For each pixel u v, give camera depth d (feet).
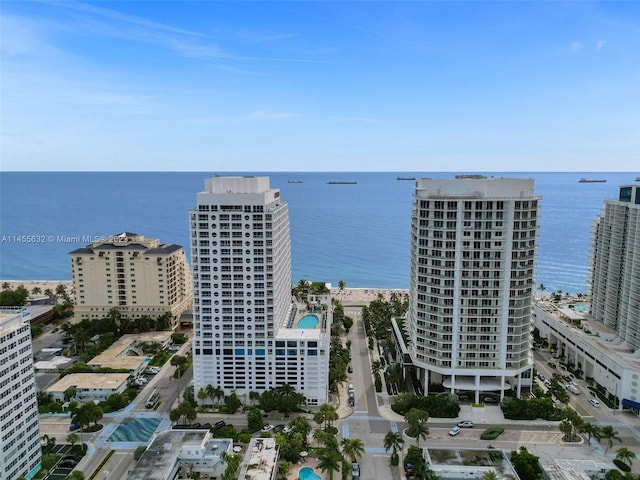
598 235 599.16
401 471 365.81
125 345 611.06
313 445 398.83
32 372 355.56
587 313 630.74
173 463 350.23
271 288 461.78
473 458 350.43
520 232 447.42
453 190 460.96
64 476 357.61
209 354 472.44
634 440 410.31
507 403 447.01
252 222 452.76
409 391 502.79
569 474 351.87
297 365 469.98
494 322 461.78
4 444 321.11
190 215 453.17
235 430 411.34
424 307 479.41
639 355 488.85
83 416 402.93
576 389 505.25
